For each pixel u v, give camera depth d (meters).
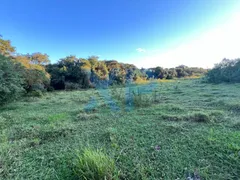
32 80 8.96
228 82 9.45
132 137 2.37
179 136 2.33
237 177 1.42
